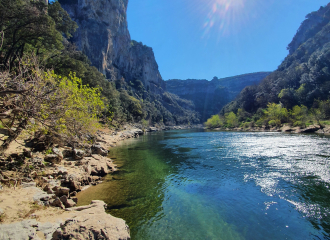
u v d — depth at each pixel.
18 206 5.54
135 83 158.12
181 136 49.28
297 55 121.31
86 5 109.19
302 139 30.34
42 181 8.05
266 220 6.90
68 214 5.68
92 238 4.44
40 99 6.80
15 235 3.93
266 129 64.25
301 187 9.66
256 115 82.94
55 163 10.90
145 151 22.28
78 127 11.66
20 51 25.58
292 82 88.81
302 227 6.43
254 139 33.34
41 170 9.16
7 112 6.61
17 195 6.24
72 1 107.25
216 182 10.91
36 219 5.06
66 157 13.17
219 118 110.44
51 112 7.54
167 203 8.29
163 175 12.34
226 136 43.03
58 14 34.50
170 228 6.41
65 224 4.84
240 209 7.74
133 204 8.12
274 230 6.31
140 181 11.11
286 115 59.31
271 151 20.17
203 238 5.87
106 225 5.03
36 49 28.41
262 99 93.19
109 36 120.25
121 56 145.00
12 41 24.25
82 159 12.89
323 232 6.15
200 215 7.28
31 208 5.59
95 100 15.27
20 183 7.22
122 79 129.62
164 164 15.40
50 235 4.38
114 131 45.94
